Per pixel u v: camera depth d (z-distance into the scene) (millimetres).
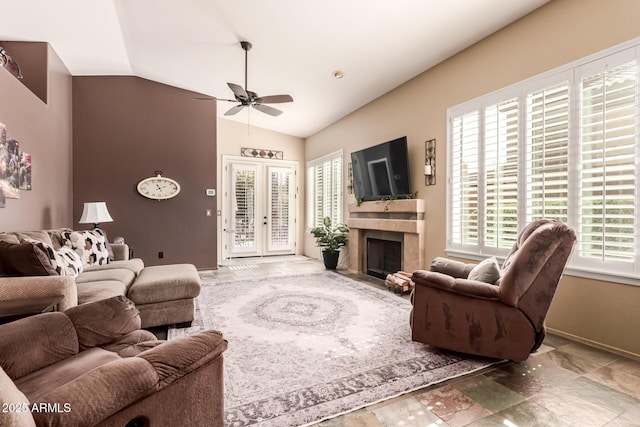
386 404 1744
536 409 1699
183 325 2928
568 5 2686
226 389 1869
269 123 6984
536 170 2910
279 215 7566
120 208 5160
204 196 5695
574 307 2635
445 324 2256
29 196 3332
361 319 3047
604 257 2447
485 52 3422
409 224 4242
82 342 1432
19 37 3695
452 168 3807
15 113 3021
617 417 1636
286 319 3047
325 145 6898
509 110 3150
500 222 3211
